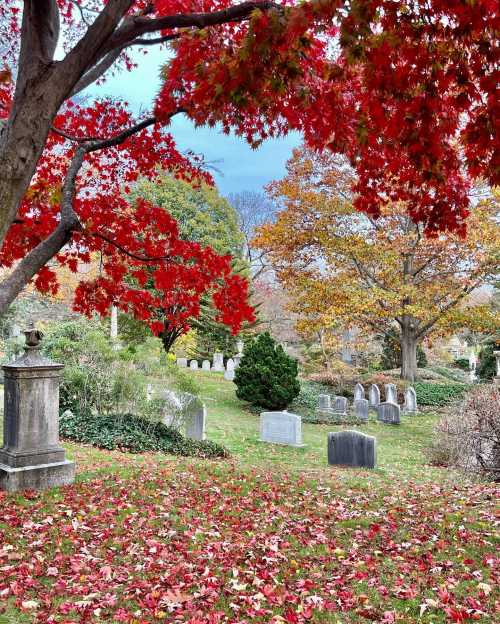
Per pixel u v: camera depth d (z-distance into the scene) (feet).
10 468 22.26
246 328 104.63
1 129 10.78
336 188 72.74
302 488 25.64
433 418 66.08
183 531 17.92
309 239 75.87
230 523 19.24
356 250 70.44
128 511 19.58
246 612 12.19
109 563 14.79
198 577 14.02
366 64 13.48
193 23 12.09
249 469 31.01
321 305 73.87
